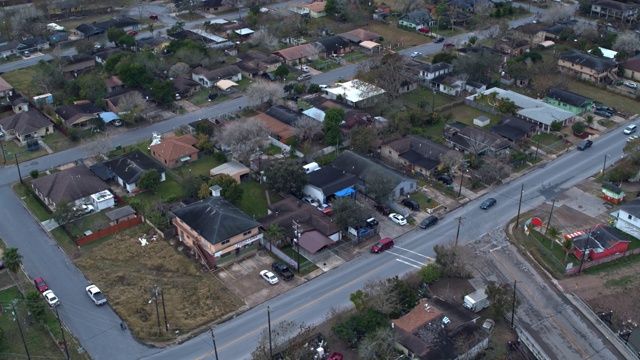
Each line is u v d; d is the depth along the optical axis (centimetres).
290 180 11444
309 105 15125
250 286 9506
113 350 8281
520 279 9638
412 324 8331
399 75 15825
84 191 11581
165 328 8638
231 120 14375
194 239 10156
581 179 12388
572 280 9625
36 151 13600
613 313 8981
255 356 7838
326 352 8188
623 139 13912
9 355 8175
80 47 18488
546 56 18762
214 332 8594
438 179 12356
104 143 12950
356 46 19825
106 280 9644
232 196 11225
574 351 8225
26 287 9469
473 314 8600
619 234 10256
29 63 18600
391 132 13850
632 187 12062
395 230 10856
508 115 14788
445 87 16388
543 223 10931
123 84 16412
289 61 18112
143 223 11081
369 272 9762
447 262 9556
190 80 16788
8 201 11744
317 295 9281
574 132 14238
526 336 8312
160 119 15025
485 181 12269
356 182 11825
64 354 8200
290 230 10425
